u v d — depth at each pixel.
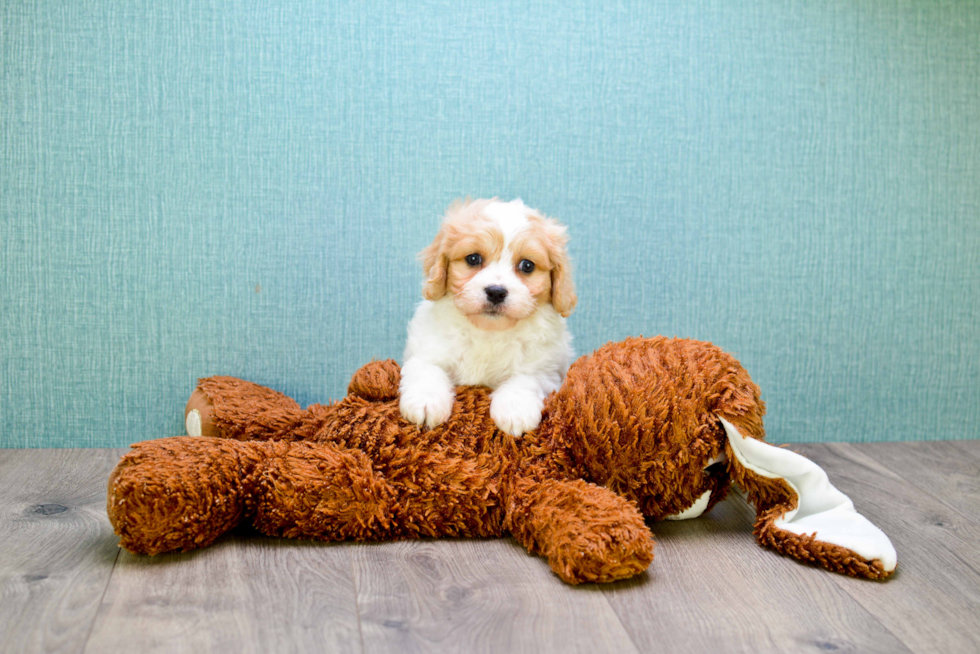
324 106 1.92
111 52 1.85
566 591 1.18
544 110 1.99
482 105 1.97
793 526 1.34
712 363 1.44
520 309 1.45
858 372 2.15
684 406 1.38
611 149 2.01
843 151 2.09
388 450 1.38
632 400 1.38
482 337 1.53
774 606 1.15
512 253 1.49
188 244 1.91
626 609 1.13
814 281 2.11
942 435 2.16
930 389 2.17
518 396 1.44
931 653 1.04
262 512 1.33
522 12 1.96
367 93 1.93
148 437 1.96
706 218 2.06
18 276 1.87
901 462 1.97
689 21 2.02
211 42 1.87
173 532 1.23
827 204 2.10
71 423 1.93
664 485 1.40
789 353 2.12
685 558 1.32
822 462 1.96
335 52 1.91
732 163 2.06
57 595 1.12
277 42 1.89
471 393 1.48
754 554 1.35
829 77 2.07
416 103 1.95
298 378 1.98
